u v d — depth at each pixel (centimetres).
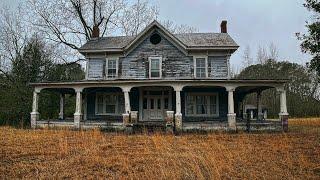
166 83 2197
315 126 2834
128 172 1003
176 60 2523
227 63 2483
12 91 2983
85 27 3694
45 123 2416
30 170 1038
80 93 2341
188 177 939
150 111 2583
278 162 1145
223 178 948
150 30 2530
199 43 2508
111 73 2591
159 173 988
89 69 2627
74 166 1094
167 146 1499
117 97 2627
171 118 2123
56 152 1333
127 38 2833
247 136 1906
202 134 2061
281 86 2202
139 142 1655
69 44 3669
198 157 1212
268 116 5322
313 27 2277
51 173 1000
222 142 1645
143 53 2564
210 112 2550
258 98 2686
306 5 2373
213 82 2180
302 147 1472
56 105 3356
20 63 3359
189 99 2561
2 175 966
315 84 5875
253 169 1048
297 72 6006
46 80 3444
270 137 1853
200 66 2511
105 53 2597
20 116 2930
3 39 3803
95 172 1021
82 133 1964
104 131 2252
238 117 2838
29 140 1691
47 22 3616
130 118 2194
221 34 2739
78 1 3575
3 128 2428
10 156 1255
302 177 948
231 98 2188
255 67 6019
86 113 2639
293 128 2564
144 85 2228
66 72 3881
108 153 1323
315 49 2311
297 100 5559
